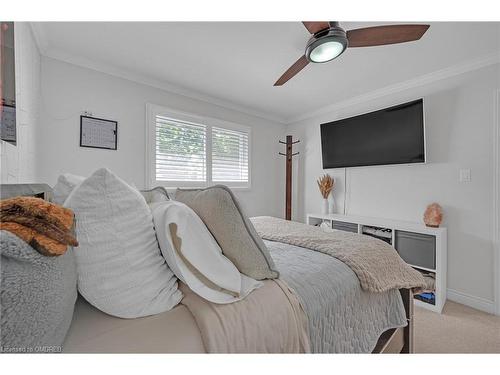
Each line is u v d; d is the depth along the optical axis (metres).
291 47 1.98
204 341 0.58
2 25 1.14
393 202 2.76
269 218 2.23
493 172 2.06
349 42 1.59
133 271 0.62
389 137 2.67
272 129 4.03
